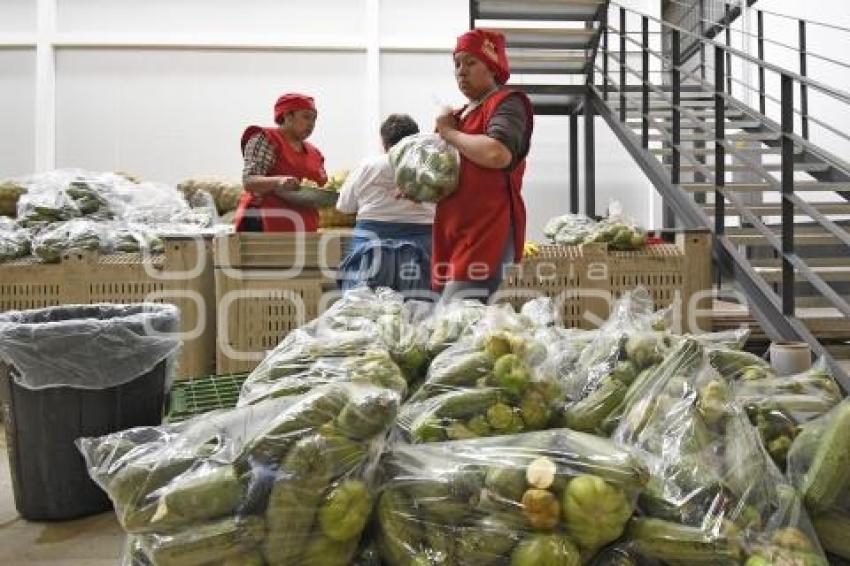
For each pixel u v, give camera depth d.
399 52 6.74
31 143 6.47
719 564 0.74
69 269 2.92
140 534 0.77
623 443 0.88
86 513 1.87
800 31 4.62
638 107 5.25
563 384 1.02
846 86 4.60
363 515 0.78
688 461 0.84
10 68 6.47
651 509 0.79
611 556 0.77
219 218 4.41
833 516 0.84
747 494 0.81
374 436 0.81
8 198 3.59
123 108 6.55
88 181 3.50
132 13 6.54
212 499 0.76
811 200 4.73
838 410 0.91
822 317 3.50
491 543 0.75
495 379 0.97
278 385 1.02
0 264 2.94
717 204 3.41
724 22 5.89
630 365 1.03
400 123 2.82
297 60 6.66
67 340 1.79
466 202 2.18
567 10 5.11
